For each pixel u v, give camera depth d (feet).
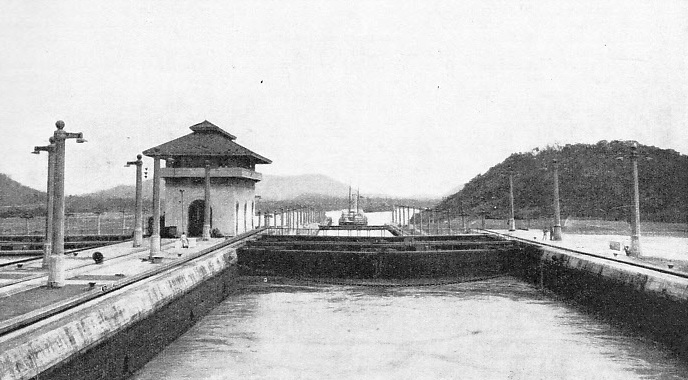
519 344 86.99
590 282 109.09
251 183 216.13
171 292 85.71
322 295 134.92
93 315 59.26
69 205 448.24
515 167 418.72
